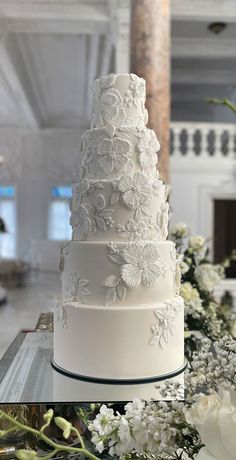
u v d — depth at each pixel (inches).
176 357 51.8
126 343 48.4
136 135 52.1
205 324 77.9
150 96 148.8
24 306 278.4
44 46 300.5
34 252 506.0
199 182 257.1
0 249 530.9
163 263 51.5
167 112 150.9
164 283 51.8
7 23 246.8
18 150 520.1
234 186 256.5
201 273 87.0
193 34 289.7
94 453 33.9
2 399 41.5
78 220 53.1
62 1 233.1
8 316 244.4
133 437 28.3
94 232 51.4
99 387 45.9
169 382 33.7
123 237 50.9
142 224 51.5
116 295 49.1
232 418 23.9
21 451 26.8
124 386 46.2
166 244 52.2
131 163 51.9
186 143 270.4
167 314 50.0
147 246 50.0
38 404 39.4
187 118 391.5
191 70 350.0
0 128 512.7
